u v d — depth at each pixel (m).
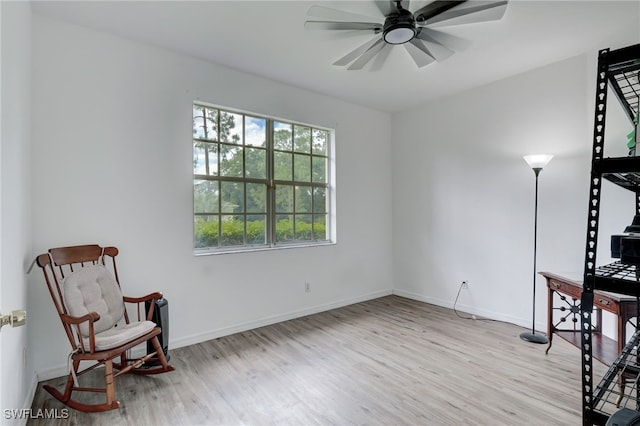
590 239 1.07
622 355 1.33
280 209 3.71
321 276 3.95
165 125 2.83
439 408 1.98
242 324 3.27
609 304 2.14
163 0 2.15
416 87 3.74
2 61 1.49
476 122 3.76
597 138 1.05
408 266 4.56
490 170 3.64
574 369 2.46
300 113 3.75
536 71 3.25
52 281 2.33
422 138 4.36
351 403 2.04
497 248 3.59
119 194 2.60
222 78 3.15
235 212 3.35
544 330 3.22
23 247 1.95
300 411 1.96
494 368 2.48
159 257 2.79
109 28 2.49
